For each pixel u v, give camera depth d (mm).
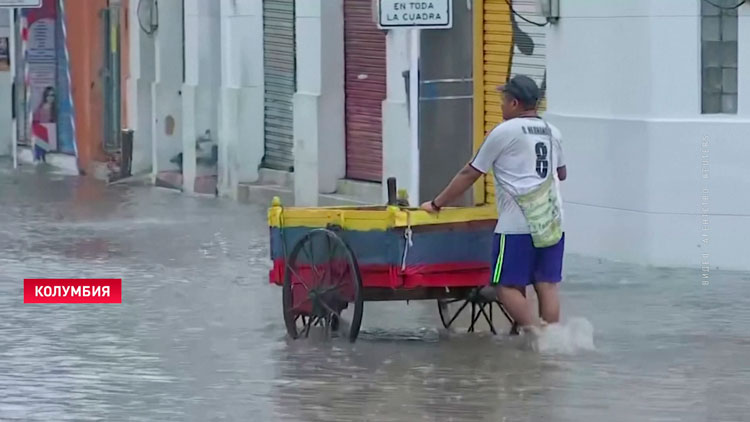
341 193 51219
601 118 38000
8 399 24516
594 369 25797
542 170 27125
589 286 34375
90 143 70625
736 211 35906
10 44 75875
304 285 28625
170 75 63344
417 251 27359
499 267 27312
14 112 73000
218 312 32531
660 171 36531
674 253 36625
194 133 60031
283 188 55688
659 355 26859
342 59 51094
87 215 52594
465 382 24984
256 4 56812
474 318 29438
